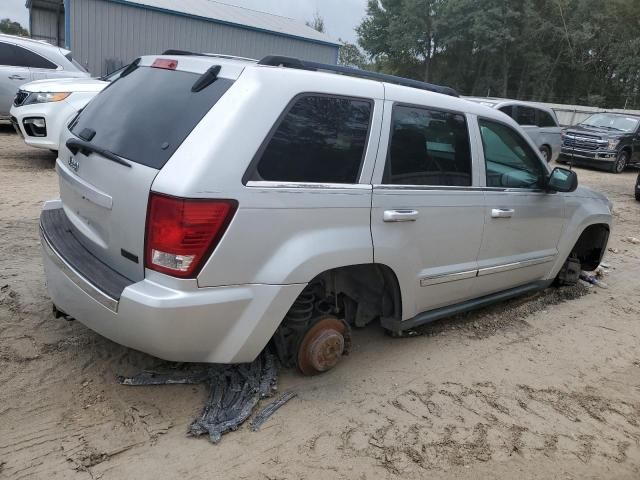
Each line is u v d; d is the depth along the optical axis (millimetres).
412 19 43688
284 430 3104
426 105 3732
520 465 3068
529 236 4742
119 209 2869
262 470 2793
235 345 2936
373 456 2992
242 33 20406
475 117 4117
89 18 17281
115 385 3314
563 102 46938
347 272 3660
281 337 3434
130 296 2703
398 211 3496
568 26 42531
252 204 2809
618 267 7176
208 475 2717
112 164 2936
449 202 3857
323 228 3127
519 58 44406
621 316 5406
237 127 2783
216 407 3145
